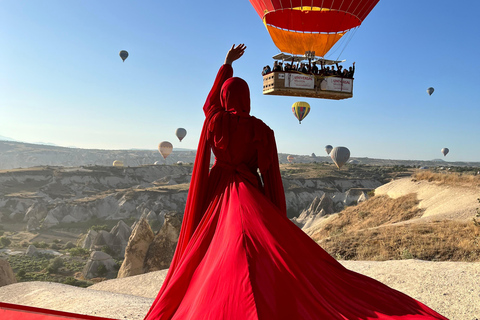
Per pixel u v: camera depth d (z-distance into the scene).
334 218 44.69
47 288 9.48
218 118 2.62
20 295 9.16
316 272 2.11
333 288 2.07
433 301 6.86
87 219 144.88
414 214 34.88
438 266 8.98
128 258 44.50
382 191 44.12
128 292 13.77
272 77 13.01
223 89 2.73
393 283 8.24
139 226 46.06
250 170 2.72
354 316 1.94
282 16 14.89
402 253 17.27
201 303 1.95
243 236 2.12
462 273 8.09
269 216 2.27
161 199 155.12
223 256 2.08
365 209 42.22
